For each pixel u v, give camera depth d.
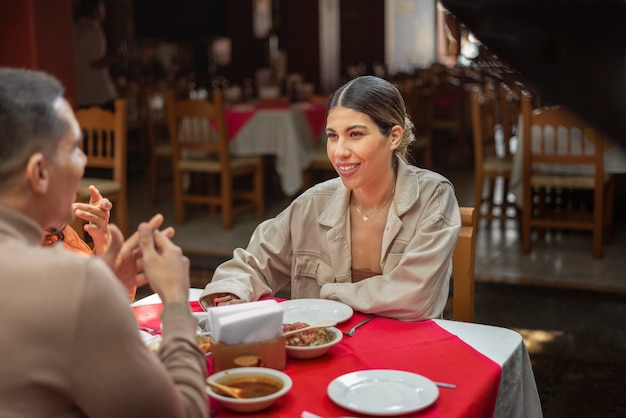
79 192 4.57
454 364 1.44
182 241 5.39
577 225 4.85
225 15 14.63
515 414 1.54
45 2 6.38
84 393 0.91
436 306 1.82
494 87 5.93
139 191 7.38
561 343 3.54
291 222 2.01
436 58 16.50
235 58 13.51
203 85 12.34
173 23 14.49
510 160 5.41
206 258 4.95
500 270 4.61
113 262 1.28
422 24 16.97
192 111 5.74
